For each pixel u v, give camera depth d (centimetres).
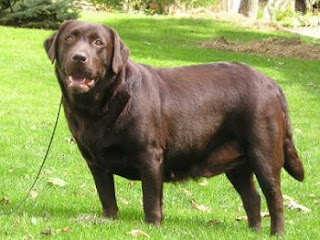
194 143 673
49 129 1271
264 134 669
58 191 850
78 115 641
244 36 3042
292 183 994
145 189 651
